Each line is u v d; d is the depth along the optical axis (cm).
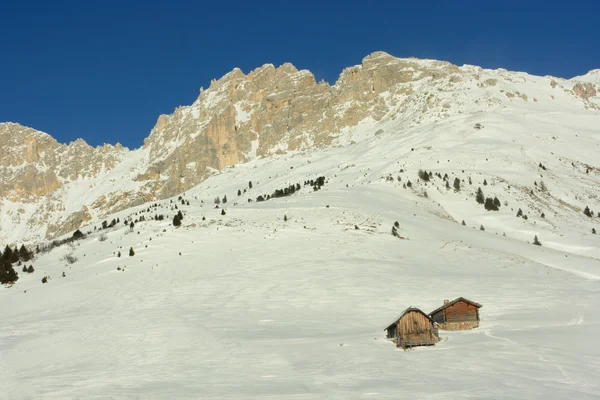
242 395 2494
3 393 3000
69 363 3738
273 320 4819
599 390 2212
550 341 3303
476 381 2447
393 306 5112
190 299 6006
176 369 3275
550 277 6781
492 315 4547
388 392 2341
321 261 7488
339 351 3484
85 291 7169
